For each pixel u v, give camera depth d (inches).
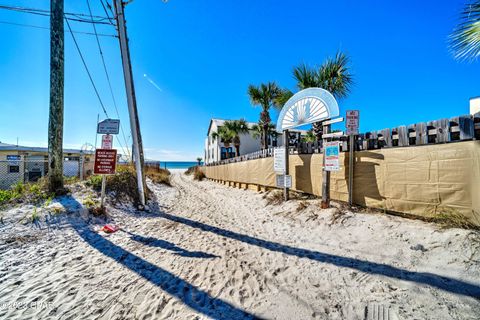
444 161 123.0
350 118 174.1
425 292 82.4
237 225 197.3
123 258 127.3
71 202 212.2
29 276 105.8
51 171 226.4
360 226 148.4
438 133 126.5
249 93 470.6
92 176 294.5
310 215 188.9
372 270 103.1
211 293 93.4
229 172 525.7
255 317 78.3
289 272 109.3
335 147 181.6
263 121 472.1
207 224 201.0
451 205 119.5
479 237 100.3
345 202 189.8
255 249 139.7
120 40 249.6
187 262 122.4
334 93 264.5
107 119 214.7
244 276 106.9
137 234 170.7
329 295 88.9
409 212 140.9
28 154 503.8
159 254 133.1
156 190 418.3
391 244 120.3
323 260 118.9
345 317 76.0
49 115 226.5
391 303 80.0
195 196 384.8
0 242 139.3
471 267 88.4
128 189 284.7
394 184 149.9
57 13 223.6
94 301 88.0
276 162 260.5
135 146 257.8
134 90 260.4
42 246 139.6
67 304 85.9
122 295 92.1
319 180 222.2
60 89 229.0
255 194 339.3
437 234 113.2
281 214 215.2
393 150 150.9
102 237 160.7
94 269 114.0
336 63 254.4
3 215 175.5
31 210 187.9
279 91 445.7
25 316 79.0
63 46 230.4
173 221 211.8
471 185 111.8
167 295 92.2
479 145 109.6
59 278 104.7
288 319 76.6
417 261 102.2
